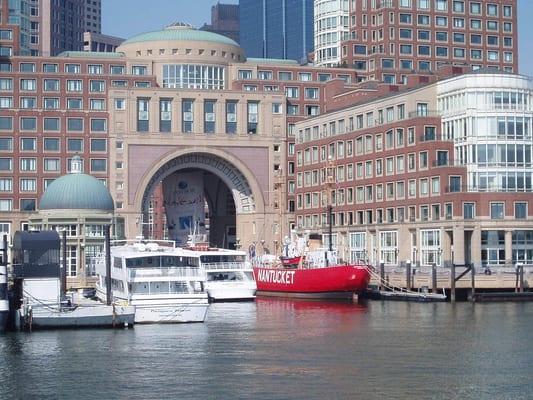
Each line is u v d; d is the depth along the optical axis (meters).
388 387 84.38
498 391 82.75
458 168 188.25
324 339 114.12
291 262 188.50
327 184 193.38
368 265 179.75
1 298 116.75
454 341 110.88
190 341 112.50
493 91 188.38
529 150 189.38
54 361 97.88
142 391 83.25
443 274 168.38
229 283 175.25
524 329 121.12
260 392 82.56
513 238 185.12
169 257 138.25
